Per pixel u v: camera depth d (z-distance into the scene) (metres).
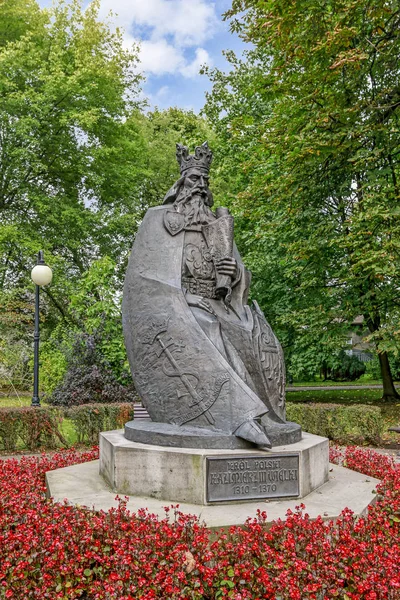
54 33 18.97
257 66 17.73
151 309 4.57
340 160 10.66
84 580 2.82
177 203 5.01
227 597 2.61
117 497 3.66
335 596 2.56
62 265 18.30
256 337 4.62
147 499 3.97
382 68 10.05
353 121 10.06
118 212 19.20
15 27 18.59
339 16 8.85
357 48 8.90
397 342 10.56
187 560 2.80
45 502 3.86
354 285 11.89
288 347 15.04
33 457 6.76
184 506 3.78
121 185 19.66
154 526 3.19
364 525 3.25
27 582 2.77
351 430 9.09
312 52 9.36
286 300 14.59
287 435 4.35
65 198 18.78
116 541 3.04
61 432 9.81
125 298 4.92
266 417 4.54
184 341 4.38
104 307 11.46
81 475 4.78
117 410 9.32
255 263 14.44
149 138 23.14
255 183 12.72
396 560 2.82
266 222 13.66
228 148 18.41
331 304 13.49
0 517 3.54
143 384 4.59
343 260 11.48
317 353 14.37
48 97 16.88
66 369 11.33
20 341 15.88
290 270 13.05
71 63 18.77
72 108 18.00
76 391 10.45
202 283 4.76
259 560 2.87
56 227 18.66
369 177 9.85
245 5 10.16
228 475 3.87
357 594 2.56
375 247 9.99
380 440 8.99
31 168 18.17
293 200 11.77
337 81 10.37
